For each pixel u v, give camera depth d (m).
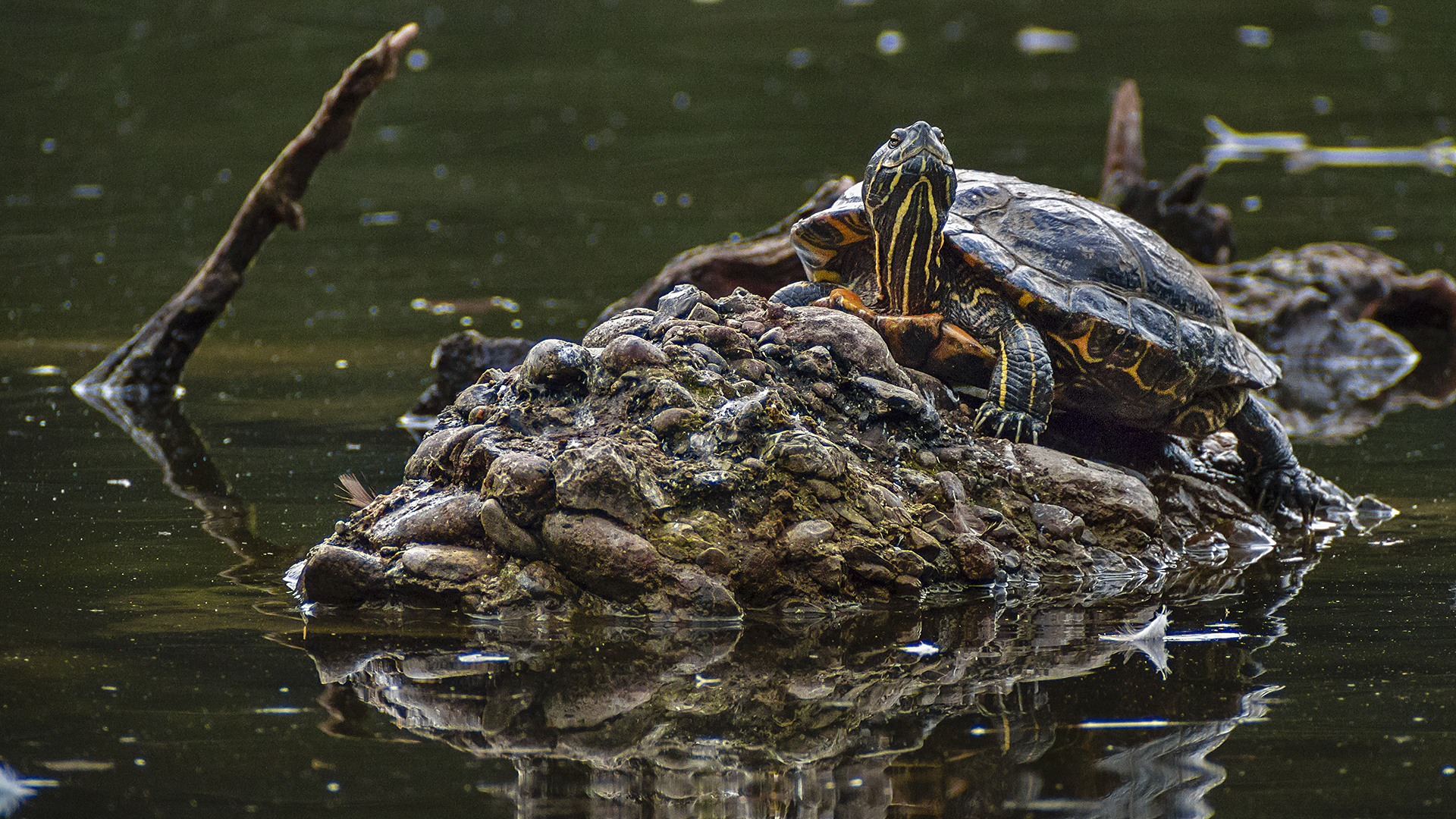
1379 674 5.31
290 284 16.78
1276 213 19.89
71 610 6.16
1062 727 4.77
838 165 22.50
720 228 19.02
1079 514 7.44
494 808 4.09
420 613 6.25
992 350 7.76
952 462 7.36
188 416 11.03
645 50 32.28
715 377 7.04
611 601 6.28
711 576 6.29
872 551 6.56
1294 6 35.62
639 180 22.25
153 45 30.36
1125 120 16.09
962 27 34.53
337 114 11.82
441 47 31.97
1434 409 11.95
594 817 4.04
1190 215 15.75
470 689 5.19
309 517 8.00
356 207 21.06
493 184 22.28
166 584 6.62
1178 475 8.48
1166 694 5.11
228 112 25.81
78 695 5.03
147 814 4.02
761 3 37.06
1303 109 26.78
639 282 16.39
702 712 4.96
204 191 21.00
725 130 25.58
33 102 26.14
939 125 25.27
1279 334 14.50
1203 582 7.01
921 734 4.71
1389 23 33.88
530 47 32.31
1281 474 8.64
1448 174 22.25
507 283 16.53
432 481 7.01
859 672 5.43
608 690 5.19
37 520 7.88
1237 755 4.48
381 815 4.03
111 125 24.92
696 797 4.20
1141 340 7.59
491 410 7.22
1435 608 6.32
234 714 4.87
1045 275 7.68
